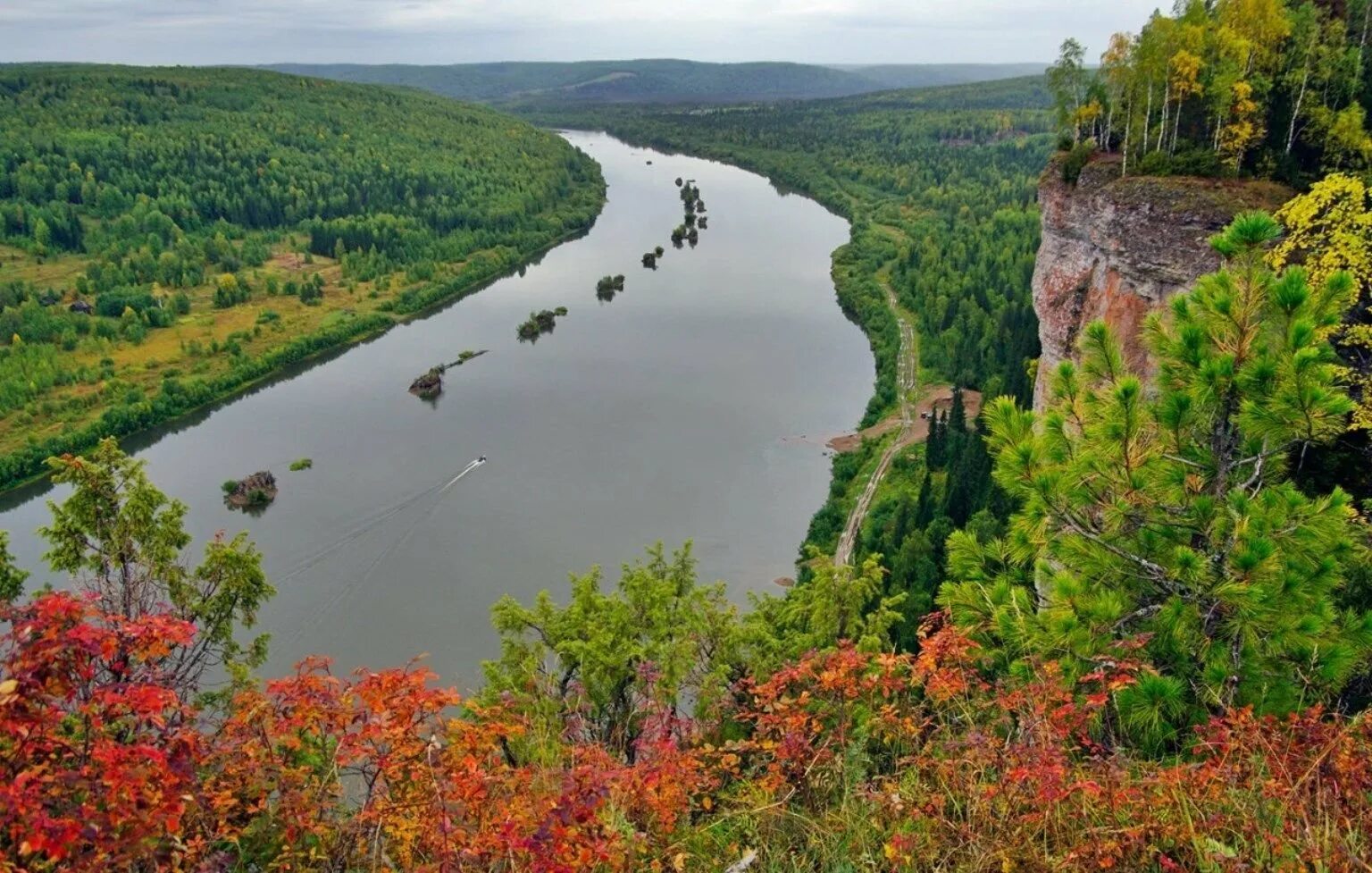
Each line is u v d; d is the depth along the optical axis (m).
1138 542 10.54
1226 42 31.81
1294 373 9.30
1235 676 9.12
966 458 49.62
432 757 7.29
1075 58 40.38
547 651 23.75
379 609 51.03
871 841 7.49
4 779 5.12
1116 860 6.62
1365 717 7.51
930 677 9.40
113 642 5.59
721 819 8.49
